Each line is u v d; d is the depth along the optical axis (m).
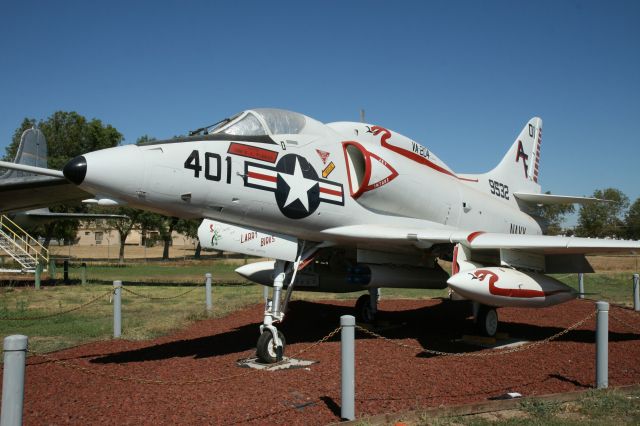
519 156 13.43
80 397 5.23
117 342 8.24
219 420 4.50
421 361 6.88
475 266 7.92
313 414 4.64
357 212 8.06
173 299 14.51
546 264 9.12
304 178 7.34
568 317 11.38
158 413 4.71
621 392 5.41
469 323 10.63
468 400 5.12
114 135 51.69
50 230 42.16
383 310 12.73
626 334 9.16
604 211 67.62
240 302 13.52
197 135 6.80
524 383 5.77
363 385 5.62
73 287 18.19
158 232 49.69
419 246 8.36
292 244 7.52
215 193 6.48
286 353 7.32
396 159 8.84
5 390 3.26
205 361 6.83
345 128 8.69
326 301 14.30
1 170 20.22
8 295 15.44
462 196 10.25
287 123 7.64
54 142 50.25
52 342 8.26
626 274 25.34
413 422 4.53
